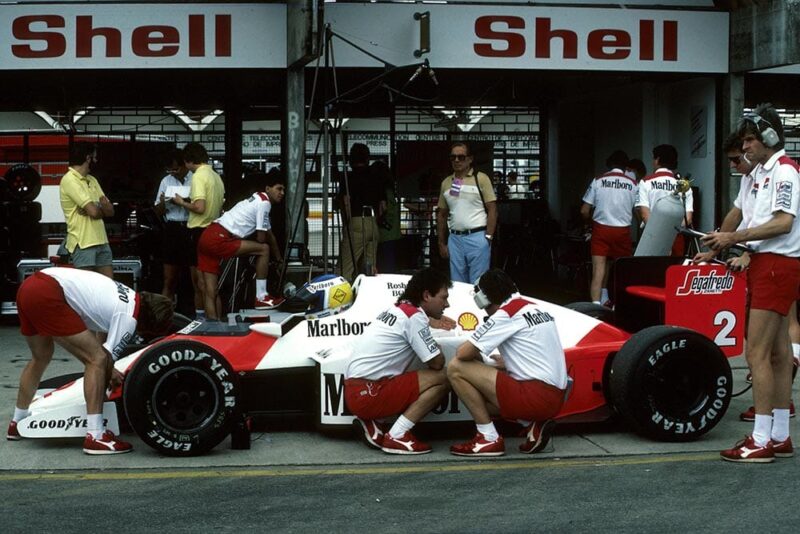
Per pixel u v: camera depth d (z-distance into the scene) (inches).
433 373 255.8
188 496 218.1
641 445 261.0
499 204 677.9
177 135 660.7
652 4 500.1
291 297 298.5
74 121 669.3
